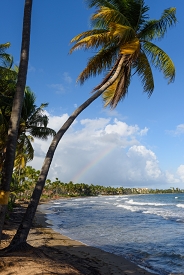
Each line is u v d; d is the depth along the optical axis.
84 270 8.30
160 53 11.18
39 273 5.77
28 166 60.00
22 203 52.31
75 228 20.31
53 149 8.40
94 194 169.75
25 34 7.56
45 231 17.94
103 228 20.27
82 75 11.48
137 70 11.88
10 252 7.43
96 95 9.60
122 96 11.66
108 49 11.59
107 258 10.91
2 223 6.39
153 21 11.62
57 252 10.98
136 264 10.16
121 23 10.30
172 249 12.80
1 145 18.95
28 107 20.25
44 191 124.75
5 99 17.55
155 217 28.17
